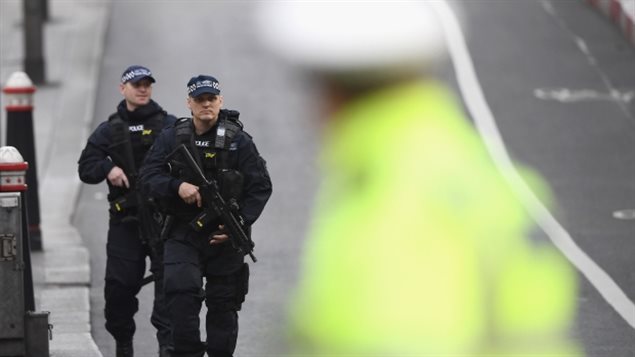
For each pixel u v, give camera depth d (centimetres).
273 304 4253
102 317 4300
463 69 7912
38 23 8194
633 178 6097
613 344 3756
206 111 3206
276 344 3825
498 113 7175
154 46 9144
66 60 8875
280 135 6862
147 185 3228
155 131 3600
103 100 7850
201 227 3192
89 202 5938
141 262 3628
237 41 9144
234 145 3228
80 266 4872
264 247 4994
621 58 8494
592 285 4362
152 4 10562
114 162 3594
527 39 8894
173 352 3259
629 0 9425
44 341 3391
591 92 7725
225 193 3189
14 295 3372
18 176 3819
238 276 3269
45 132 7162
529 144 6650
